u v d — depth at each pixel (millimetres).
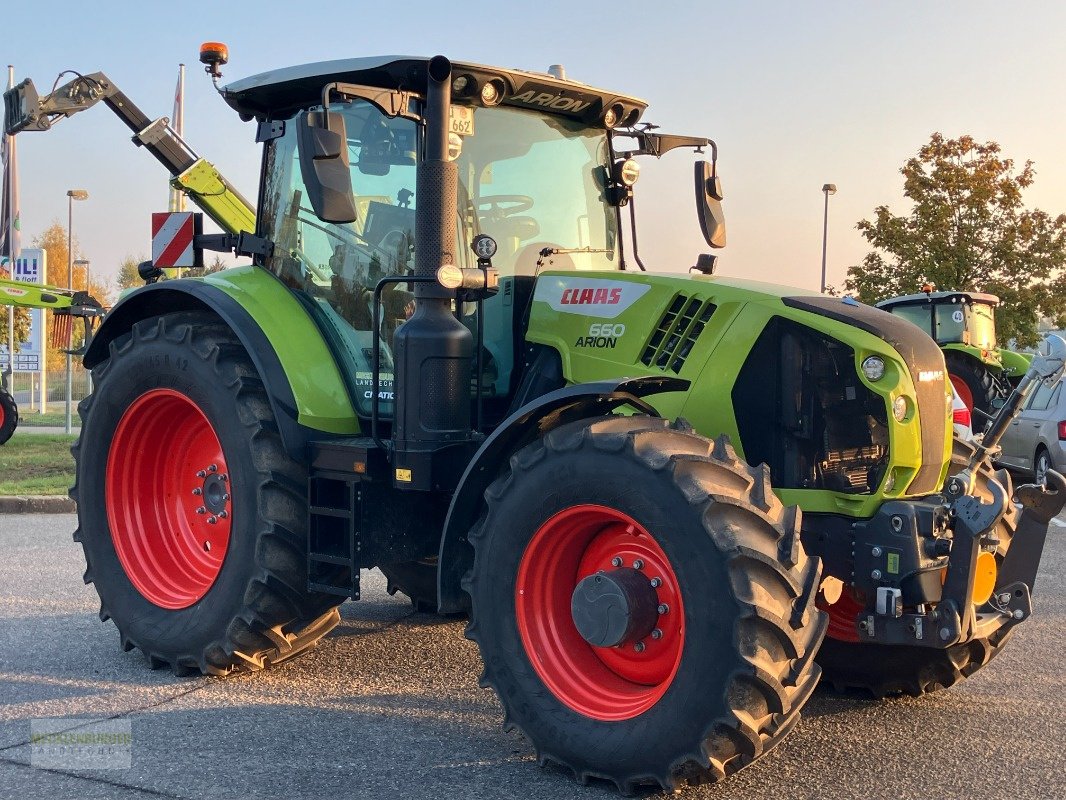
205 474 4984
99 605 5859
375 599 6164
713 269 4914
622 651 3639
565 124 4852
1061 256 22297
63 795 3316
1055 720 4164
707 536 3197
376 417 4262
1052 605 6211
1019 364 14844
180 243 5469
